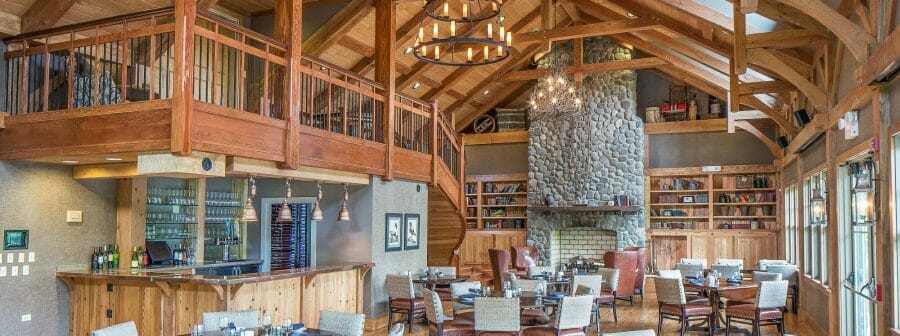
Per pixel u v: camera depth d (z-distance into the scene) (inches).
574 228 678.5
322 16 474.3
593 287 401.1
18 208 309.6
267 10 479.2
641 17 490.9
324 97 477.7
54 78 331.6
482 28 573.6
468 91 679.7
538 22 634.8
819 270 407.2
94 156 290.0
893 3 220.8
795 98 451.8
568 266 515.5
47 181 323.0
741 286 372.8
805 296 442.3
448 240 530.6
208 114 270.7
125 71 275.4
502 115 728.3
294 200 440.1
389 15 414.3
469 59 363.3
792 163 513.7
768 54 336.5
